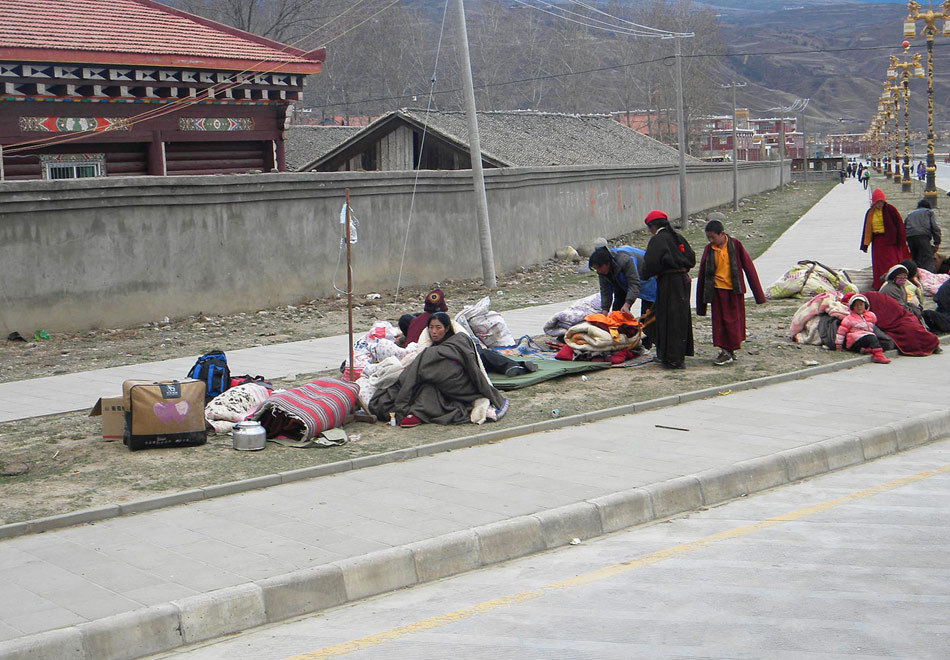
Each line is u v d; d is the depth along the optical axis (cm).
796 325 1434
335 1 5978
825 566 640
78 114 2088
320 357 1409
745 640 528
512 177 2595
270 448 921
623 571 645
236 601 578
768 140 16800
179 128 2253
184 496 769
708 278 1277
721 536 712
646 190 3975
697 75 10956
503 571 660
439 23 10656
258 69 2309
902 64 6303
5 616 551
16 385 1238
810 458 891
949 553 660
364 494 784
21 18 2148
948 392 1138
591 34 10794
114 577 610
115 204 1666
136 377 1280
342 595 616
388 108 8000
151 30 2305
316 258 1991
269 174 1888
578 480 812
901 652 509
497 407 1036
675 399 1109
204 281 1802
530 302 2025
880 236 1697
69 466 861
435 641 541
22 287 1565
